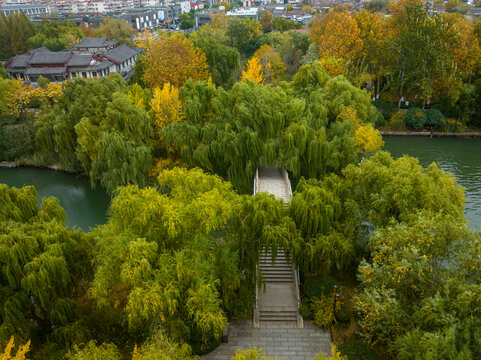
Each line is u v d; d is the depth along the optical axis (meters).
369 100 47.28
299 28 123.00
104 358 17.83
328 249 25.58
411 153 57.16
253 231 24.62
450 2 144.75
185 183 24.27
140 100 49.81
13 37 104.94
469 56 63.56
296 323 25.89
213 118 43.62
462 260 18.44
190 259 20.41
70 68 87.12
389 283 20.42
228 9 189.62
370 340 21.62
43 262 20.58
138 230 21.27
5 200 25.83
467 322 15.55
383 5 165.50
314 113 42.66
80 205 47.50
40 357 21.02
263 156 40.59
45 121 50.97
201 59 63.56
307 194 27.06
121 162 43.47
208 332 23.59
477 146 59.00
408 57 62.28
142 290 18.20
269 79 72.94
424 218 20.73
